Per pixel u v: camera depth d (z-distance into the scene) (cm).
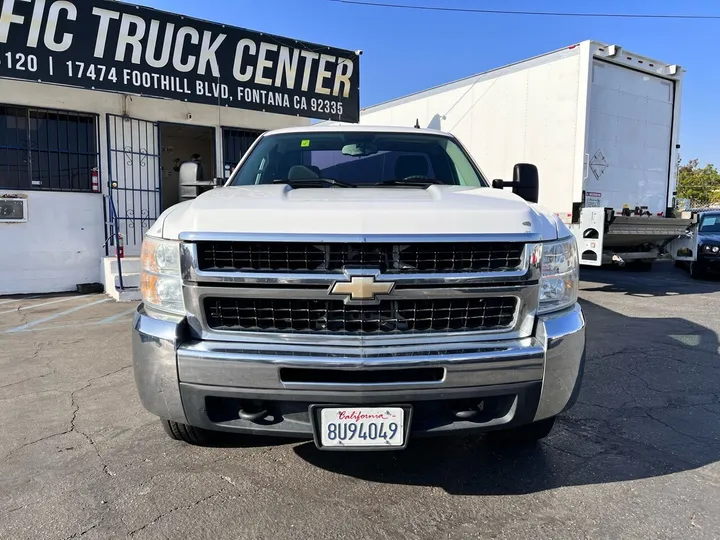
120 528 235
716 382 437
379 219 236
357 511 250
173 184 1264
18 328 635
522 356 238
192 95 947
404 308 239
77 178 942
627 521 242
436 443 322
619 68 894
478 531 234
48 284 922
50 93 896
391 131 425
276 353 229
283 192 288
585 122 837
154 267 253
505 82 964
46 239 916
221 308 240
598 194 884
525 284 244
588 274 1244
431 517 245
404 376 233
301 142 411
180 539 228
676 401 394
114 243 968
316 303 237
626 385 429
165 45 911
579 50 839
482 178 387
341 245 234
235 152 1091
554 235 258
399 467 292
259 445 318
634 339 579
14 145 886
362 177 378
